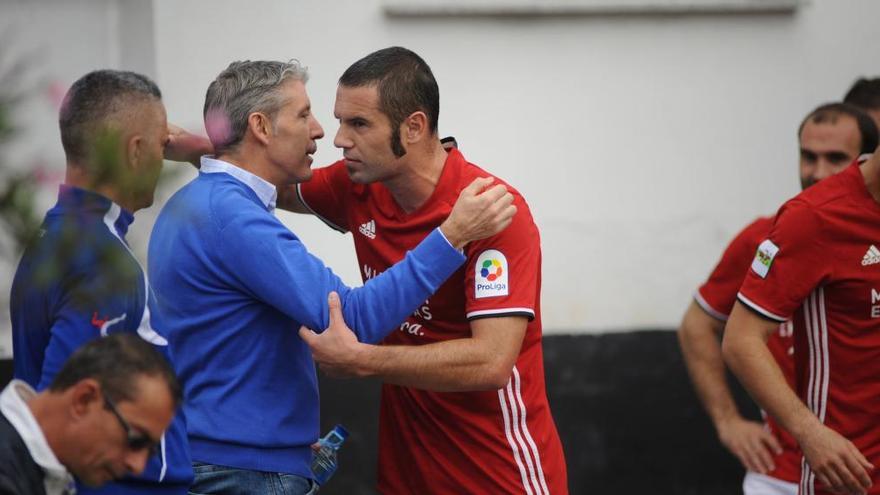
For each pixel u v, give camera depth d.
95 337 10.21
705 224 21.58
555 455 14.06
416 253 12.28
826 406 14.51
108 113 10.41
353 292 12.30
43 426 9.35
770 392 14.26
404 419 13.98
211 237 12.16
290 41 20.08
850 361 14.34
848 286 14.16
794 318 14.87
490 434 13.60
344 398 20.89
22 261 7.42
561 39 20.94
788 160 21.73
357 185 14.05
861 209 14.05
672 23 21.25
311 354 13.01
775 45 21.56
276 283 12.02
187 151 13.36
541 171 21.06
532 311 13.05
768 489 17.08
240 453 12.30
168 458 11.25
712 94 21.45
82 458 9.41
